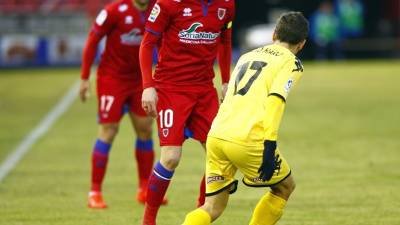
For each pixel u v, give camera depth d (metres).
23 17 78.25
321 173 31.31
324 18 90.94
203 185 21.33
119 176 31.44
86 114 49.53
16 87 62.94
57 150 37.59
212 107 20.94
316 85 63.62
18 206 25.84
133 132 43.03
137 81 25.86
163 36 20.67
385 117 47.09
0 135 42.03
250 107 18.55
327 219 23.55
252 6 92.62
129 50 25.25
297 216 23.95
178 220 23.56
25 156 36.06
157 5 20.23
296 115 48.41
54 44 78.31
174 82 20.73
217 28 20.73
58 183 30.05
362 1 98.31
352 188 28.28
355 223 23.00
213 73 21.23
